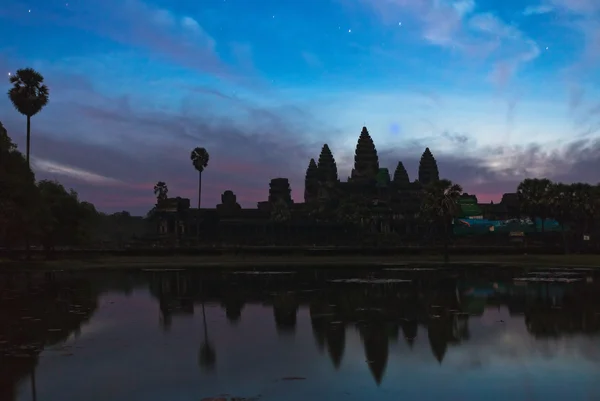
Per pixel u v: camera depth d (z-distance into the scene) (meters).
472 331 21.91
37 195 59.69
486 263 76.38
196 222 136.62
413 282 45.41
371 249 88.94
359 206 134.62
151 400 12.88
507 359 16.95
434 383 14.27
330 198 169.12
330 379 14.73
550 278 48.62
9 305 31.48
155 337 21.23
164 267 71.38
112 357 17.56
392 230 141.38
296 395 13.22
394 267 68.69
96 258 82.25
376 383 14.30
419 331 22.05
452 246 94.12
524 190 108.12
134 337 21.23
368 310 28.53
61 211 77.31
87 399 13.01
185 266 73.38
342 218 133.12
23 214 56.34
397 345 19.27
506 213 150.88
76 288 42.28
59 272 62.53
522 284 42.41
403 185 196.75
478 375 15.03
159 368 16.06
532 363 16.39
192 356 17.72
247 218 142.38
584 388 13.67
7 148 54.88
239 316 26.89
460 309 28.59
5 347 19.20
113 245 105.44
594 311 27.19
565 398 12.88
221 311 28.81
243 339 20.72
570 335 20.80
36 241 80.31
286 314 27.42
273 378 14.85
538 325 23.20
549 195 97.56
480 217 146.75
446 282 45.03
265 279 50.25
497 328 22.55
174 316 27.05
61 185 81.56
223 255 88.75
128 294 37.72
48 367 16.19
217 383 14.34
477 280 46.84
